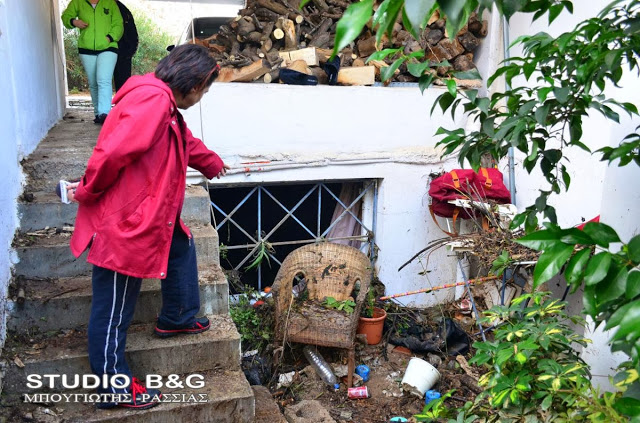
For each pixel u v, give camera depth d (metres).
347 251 4.63
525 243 1.22
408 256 5.23
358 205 5.37
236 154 4.52
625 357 2.15
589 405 1.59
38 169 3.35
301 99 4.59
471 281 4.12
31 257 2.85
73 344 2.60
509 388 1.92
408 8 0.86
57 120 5.46
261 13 4.90
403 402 3.87
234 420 2.54
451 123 5.11
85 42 5.04
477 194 4.43
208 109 4.38
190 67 2.17
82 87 12.52
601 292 1.17
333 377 4.04
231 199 5.28
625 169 2.11
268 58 4.70
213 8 11.41
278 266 5.59
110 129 2.10
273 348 4.12
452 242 4.15
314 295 4.56
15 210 2.99
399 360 4.47
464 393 4.00
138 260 2.15
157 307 2.88
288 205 5.46
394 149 4.98
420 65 1.48
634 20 1.55
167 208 2.21
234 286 4.81
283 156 4.64
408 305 5.34
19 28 3.47
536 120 1.65
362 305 4.37
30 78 3.80
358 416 3.68
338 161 4.79
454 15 0.88
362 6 0.92
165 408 2.42
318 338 4.00
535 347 1.92
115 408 2.39
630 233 2.08
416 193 5.11
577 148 4.23
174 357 2.67
